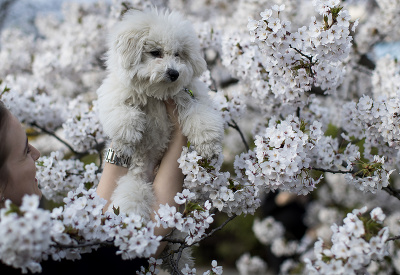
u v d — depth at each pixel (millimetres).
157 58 1225
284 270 2361
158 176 1155
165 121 1213
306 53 1169
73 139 1416
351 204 2289
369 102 1204
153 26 1235
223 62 1449
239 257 2779
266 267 2623
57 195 1438
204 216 1048
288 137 1097
